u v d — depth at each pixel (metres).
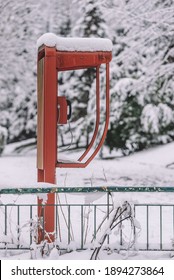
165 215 9.22
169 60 15.20
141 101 18.12
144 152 18.91
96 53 6.30
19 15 21.17
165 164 17.22
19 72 22.02
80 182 14.44
